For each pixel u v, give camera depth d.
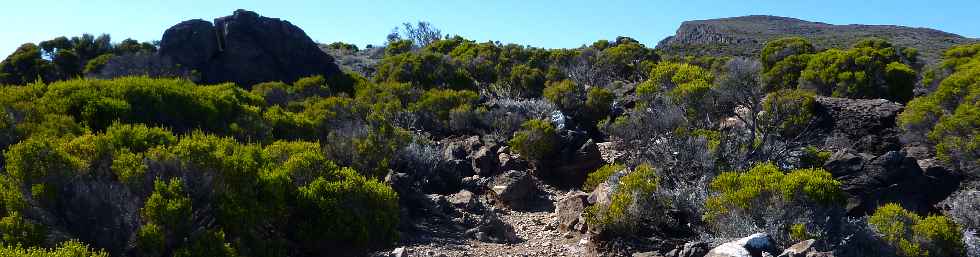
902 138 14.22
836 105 15.49
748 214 8.25
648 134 14.53
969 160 11.72
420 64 26.25
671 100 15.10
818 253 6.94
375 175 12.55
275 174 8.00
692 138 11.57
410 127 19.28
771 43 26.50
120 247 6.39
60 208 6.49
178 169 7.05
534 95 26.17
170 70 24.38
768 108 12.74
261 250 7.04
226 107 13.88
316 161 9.12
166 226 6.29
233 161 7.33
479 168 15.18
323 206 7.89
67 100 11.46
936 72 22.55
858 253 7.57
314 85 23.33
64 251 5.38
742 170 10.71
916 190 10.26
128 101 12.19
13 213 5.98
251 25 26.52
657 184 9.63
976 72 14.12
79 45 28.95
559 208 11.31
